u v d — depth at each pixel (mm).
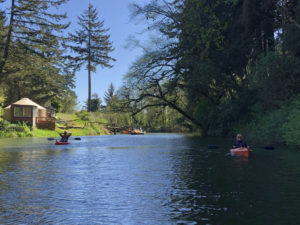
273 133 20984
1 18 50906
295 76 20688
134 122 71938
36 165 12742
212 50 28781
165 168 11695
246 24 25266
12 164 13125
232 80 30891
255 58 27547
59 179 9469
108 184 8617
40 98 58469
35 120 47281
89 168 11828
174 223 5293
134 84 36094
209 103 37656
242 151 15617
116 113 39406
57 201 6805
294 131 18000
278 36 23219
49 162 13805
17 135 39625
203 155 16516
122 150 20406
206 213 5820
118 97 37094
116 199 6941
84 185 8500
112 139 36844
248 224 5207
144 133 63688
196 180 9094
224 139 30375
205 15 28250
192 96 37062
